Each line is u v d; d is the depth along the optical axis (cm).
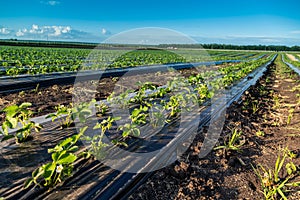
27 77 977
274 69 2403
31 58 1852
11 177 296
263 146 460
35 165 326
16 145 376
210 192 309
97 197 271
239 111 671
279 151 439
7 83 793
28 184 256
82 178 299
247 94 894
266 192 314
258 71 1836
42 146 380
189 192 301
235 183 334
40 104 632
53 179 281
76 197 268
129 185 293
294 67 2641
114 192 280
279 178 348
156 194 291
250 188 325
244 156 413
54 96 732
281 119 644
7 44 4472
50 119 493
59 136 417
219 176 346
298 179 344
